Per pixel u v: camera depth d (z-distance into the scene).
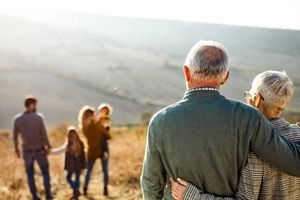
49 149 8.70
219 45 2.50
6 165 11.09
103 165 9.16
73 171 8.55
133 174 10.33
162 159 2.53
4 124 59.31
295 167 2.44
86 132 9.06
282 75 2.64
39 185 10.04
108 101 84.69
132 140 14.98
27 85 93.94
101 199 8.81
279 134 2.60
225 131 2.38
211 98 2.45
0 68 107.56
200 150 2.41
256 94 2.68
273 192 2.55
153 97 88.88
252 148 2.43
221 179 2.43
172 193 2.53
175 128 2.46
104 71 115.94
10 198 8.91
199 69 2.44
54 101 82.00
